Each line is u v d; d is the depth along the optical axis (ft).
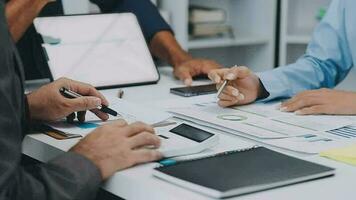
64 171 2.95
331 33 5.63
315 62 5.47
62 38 5.44
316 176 2.84
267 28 9.91
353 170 3.04
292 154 3.33
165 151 3.14
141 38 5.78
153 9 6.62
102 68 5.41
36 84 5.49
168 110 4.37
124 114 4.06
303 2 10.14
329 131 3.83
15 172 2.80
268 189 2.67
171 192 2.64
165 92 5.19
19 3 4.65
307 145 3.48
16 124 2.84
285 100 4.85
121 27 5.75
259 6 9.96
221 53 10.46
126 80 5.42
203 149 3.30
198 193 2.60
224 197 2.54
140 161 3.05
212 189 2.55
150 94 5.09
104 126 3.19
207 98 4.89
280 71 5.13
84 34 5.55
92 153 3.03
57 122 3.96
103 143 3.06
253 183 2.64
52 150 3.44
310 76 5.32
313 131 3.82
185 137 3.43
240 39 9.54
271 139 3.59
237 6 10.24
